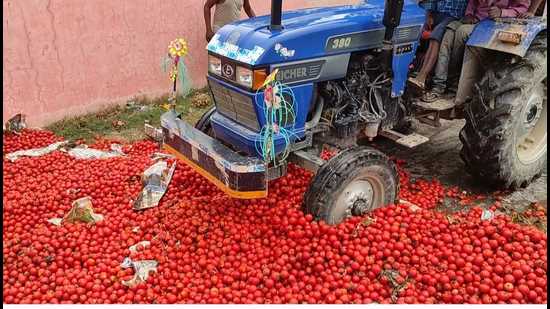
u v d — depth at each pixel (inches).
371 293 136.5
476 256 146.8
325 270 142.7
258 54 146.6
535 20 182.9
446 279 138.9
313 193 152.3
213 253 149.9
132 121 267.1
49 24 242.8
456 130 257.8
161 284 139.3
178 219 166.2
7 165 205.8
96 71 265.7
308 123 167.0
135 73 281.6
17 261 148.9
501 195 199.3
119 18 266.4
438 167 220.7
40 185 191.2
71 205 178.7
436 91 201.2
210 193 184.4
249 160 145.7
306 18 165.9
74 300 134.4
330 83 168.1
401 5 161.3
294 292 137.0
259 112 152.0
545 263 144.7
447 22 198.8
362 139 243.0
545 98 201.2
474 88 187.0
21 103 243.0
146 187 179.5
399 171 210.5
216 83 162.9
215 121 169.6
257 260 147.1
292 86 155.7
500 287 137.4
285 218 156.1
